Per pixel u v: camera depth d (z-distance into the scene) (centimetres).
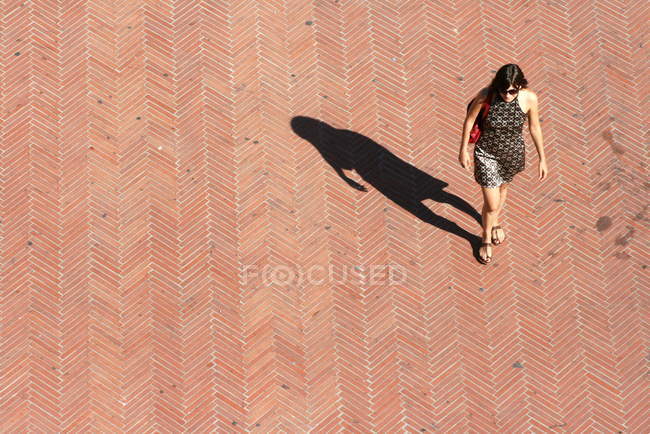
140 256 1506
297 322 1463
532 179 1538
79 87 1608
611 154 1548
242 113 1585
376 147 1564
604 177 1535
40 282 1495
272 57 1620
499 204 1438
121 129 1580
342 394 1423
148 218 1529
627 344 1437
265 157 1559
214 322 1467
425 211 1526
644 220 1506
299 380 1432
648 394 1408
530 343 1443
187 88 1603
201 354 1451
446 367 1434
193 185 1545
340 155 1560
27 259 1509
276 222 1521
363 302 1472
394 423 1407
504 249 1498
